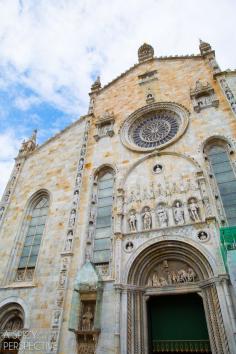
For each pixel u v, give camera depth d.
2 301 19.17
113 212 20.80
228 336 12.85
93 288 16.64
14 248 22.30
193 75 27.27
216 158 20.81
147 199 20.08
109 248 19.34
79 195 22.97
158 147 22.81
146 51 34.31
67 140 28.77
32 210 25.00
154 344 15.86
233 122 21.36
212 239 15.96
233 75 24.53
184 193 19.17
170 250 17.05
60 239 20.95
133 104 28.22
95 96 32.31
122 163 23.47
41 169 27.52
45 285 18.81
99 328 15.49
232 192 18.59
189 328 15.91
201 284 15.35
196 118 23.30
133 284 16.59
